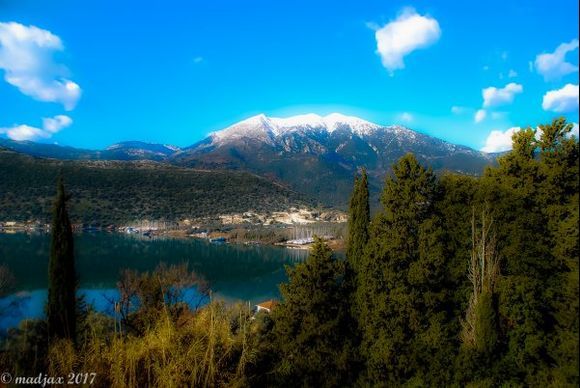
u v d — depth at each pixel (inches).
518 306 658.8
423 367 677.3
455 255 742.5
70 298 662.5
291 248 5383.9
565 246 637.9
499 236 697.6
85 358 481.7
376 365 709.9
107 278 3031.5
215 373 516.7
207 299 1845.5
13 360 474.9
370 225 786.8
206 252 4913.9
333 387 717.9
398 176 762.2
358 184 816.3
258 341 700.7
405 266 749.3
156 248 5039.4
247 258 4569.4
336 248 4050.2
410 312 722.2
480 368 635.5
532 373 645.9
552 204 687.7
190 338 535.8
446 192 765.3
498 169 768.9
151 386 490.6
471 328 682.8
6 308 1663.4
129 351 488.4
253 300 2674.7
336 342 761.0
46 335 597.9
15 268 3134.8
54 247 660.7
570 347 592.1
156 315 855.7
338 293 783.1
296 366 708.0
